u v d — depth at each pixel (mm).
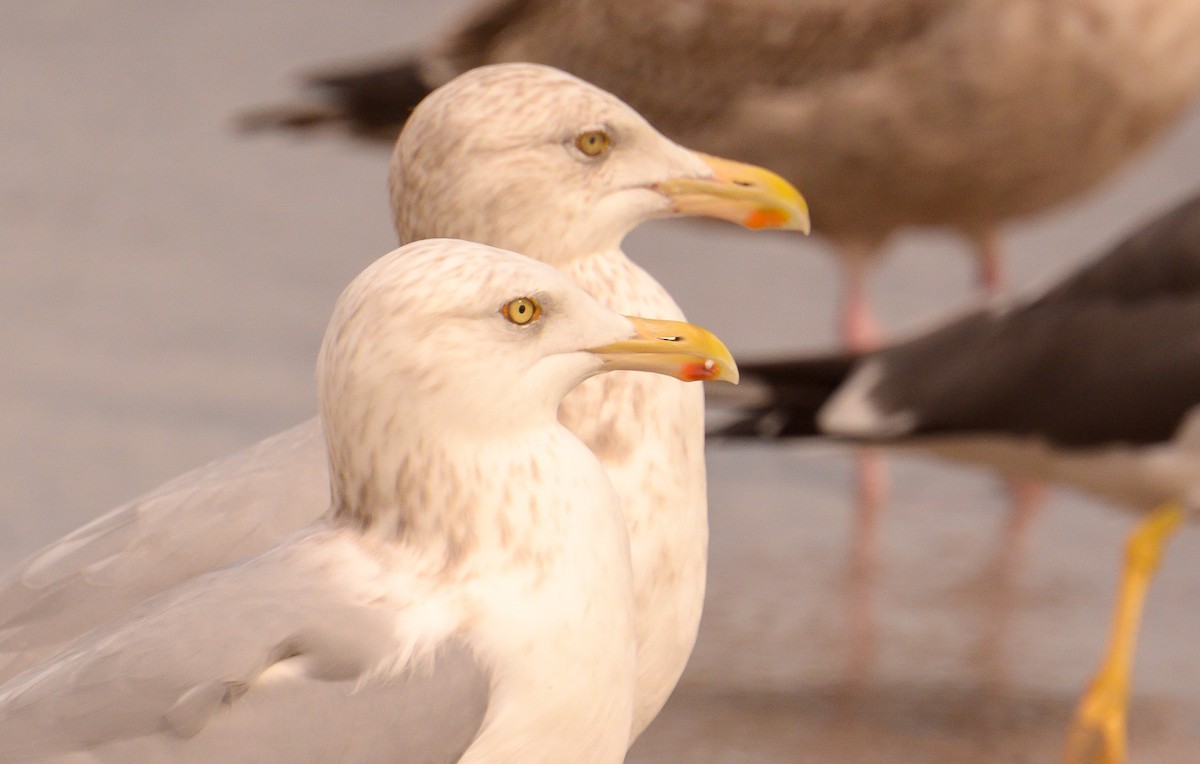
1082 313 11469
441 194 7031
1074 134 13789
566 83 7094
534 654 5746
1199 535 13180
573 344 5902
